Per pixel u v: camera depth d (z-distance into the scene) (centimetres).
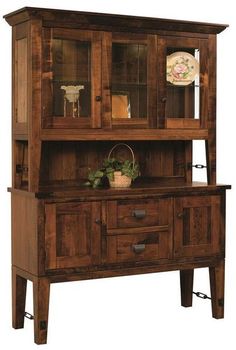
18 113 622
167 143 687
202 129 659
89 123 614
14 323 632
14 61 622
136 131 632
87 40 610
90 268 605
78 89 611
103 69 618
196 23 646
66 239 595
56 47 602
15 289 629
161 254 631
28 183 604
